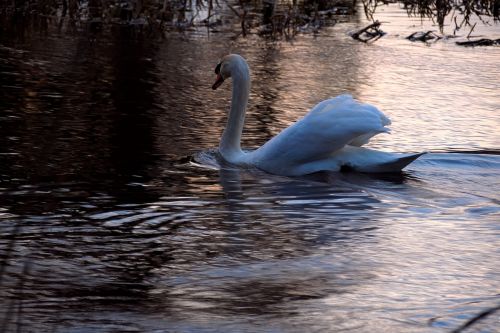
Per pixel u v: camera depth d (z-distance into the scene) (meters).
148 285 8.59
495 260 9.41
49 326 7.66
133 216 10.59
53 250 9.44
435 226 10.50
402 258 9.42
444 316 7.96
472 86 18.36
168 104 16.42
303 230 10.27
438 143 14.31
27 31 22.86
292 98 17.14
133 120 15.17
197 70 19.30
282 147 12.88
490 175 12.80
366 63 20.39
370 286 8.64
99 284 8.60
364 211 11.05
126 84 17.75
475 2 27.80
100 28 23.72
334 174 12.75
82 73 18.48
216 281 8.71
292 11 25.42
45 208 10.74
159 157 13.24
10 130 14.15
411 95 17.48
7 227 10.04
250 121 15.59
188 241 9.84
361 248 9.70
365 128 12.66
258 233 10.14
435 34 23.73
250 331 7.59
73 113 15.38
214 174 12.66
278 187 12.12
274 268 9.08
